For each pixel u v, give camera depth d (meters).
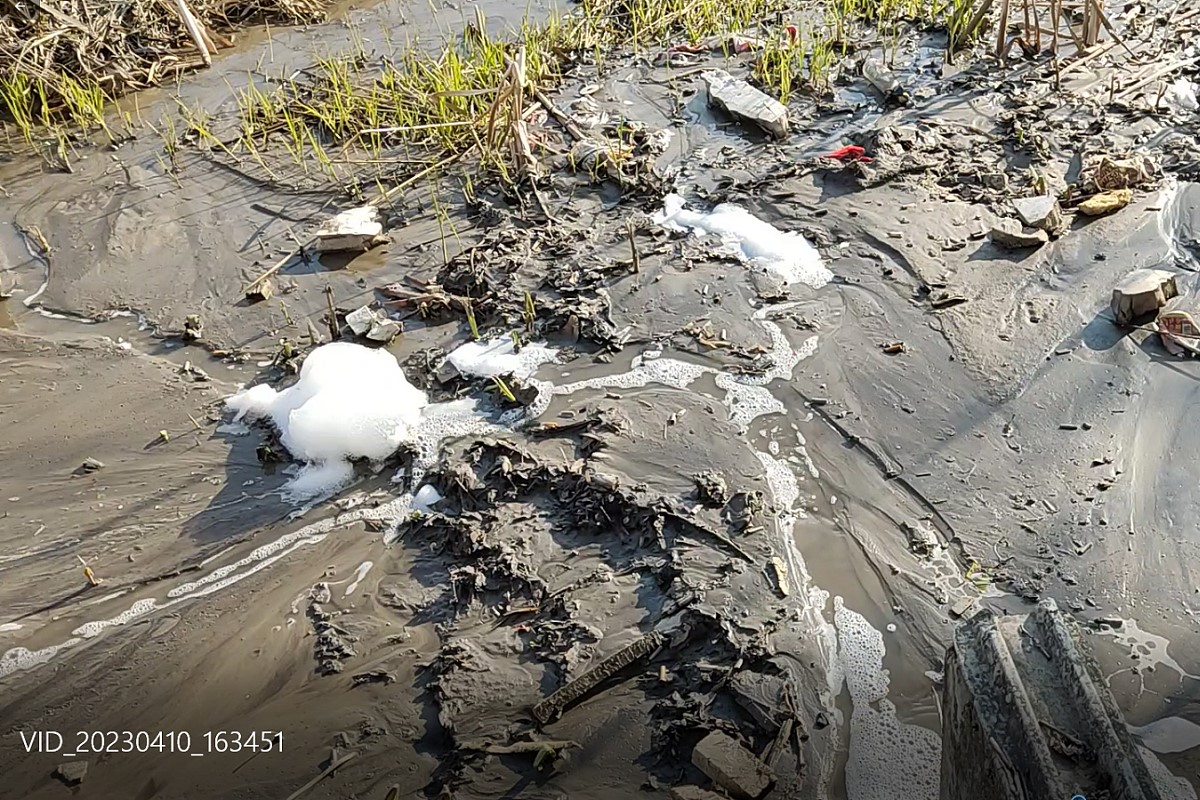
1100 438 4.60
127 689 3.95
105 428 5.20
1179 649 3.73
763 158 6.79
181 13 8.44
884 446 4.69
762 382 5.10
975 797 2.83
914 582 4.07
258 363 5.57
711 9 8.59
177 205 6.89
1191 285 5.32
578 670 3.83
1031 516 4.29
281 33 9.08
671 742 3.57
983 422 4.75
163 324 5.91
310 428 4.87
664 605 4.04
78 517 4.72
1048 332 5.18
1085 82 7.18
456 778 3.52
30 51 8.13
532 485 4.61
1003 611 3.93
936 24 8.14
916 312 5.40
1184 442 4.53
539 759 3.52
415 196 6.78
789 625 3.93
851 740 3.56
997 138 6.67
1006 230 5.73
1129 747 2.55
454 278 5.97
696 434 4.83
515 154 6.82
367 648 4.02
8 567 4.50
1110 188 6.05
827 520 4.37
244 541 4.55
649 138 7.09
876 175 6.37
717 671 3.76
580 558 4.29
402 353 5.53
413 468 4.81
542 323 5.59
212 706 3.86
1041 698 2.73
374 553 4.44
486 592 4.19
